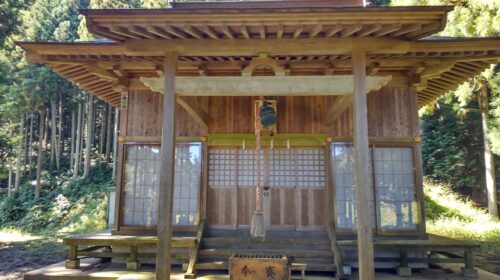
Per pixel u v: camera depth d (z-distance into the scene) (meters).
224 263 5.22
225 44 4.20
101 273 5.22
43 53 4.95
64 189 20.23
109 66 5.59
